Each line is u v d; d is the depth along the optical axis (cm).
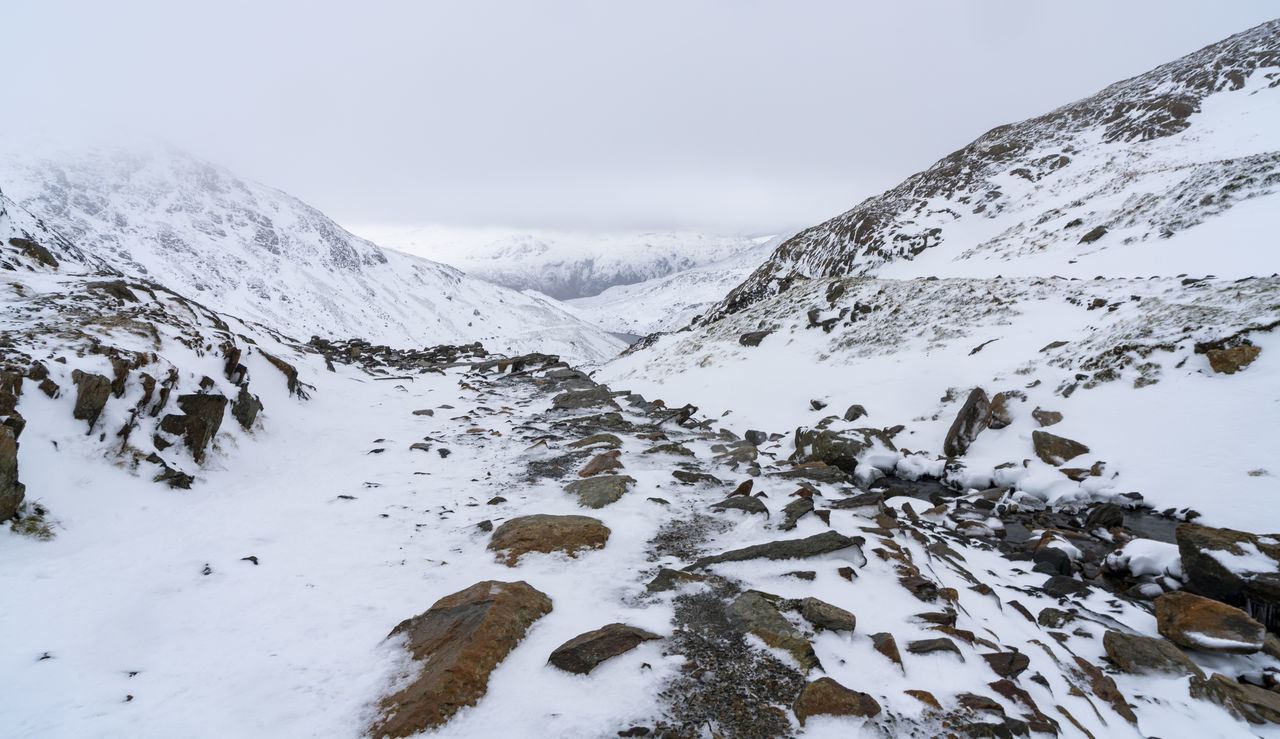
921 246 4700
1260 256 1981
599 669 405
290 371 1303
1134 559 788
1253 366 1113
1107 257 2692
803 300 2902
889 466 1366
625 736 345
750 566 591
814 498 909
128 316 998
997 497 1133
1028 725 389
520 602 479
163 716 352
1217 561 695
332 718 360
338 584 546
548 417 1522
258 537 650
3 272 1114
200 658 416
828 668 417
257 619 475
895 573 603
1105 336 1432
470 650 404
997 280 2189
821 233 6303
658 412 1733
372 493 842
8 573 494
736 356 2636
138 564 547
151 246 16000
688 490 881
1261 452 956
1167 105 5162
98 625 440
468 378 2256
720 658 423
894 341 2077
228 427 934
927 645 457
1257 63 5166
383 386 1866
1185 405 1132
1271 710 470
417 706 358
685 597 525
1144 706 489
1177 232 2584
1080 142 5550
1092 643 582
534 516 701
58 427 664
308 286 17500
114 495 662
